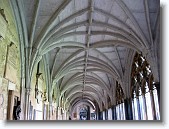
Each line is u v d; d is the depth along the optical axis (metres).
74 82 26.34
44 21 11.46
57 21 12.09
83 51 17.23
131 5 11.37
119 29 13.25
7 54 7.94
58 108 23.59
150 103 14.06
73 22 13.00
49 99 17.58
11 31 8.70
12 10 9.01
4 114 7.48
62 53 17.30
